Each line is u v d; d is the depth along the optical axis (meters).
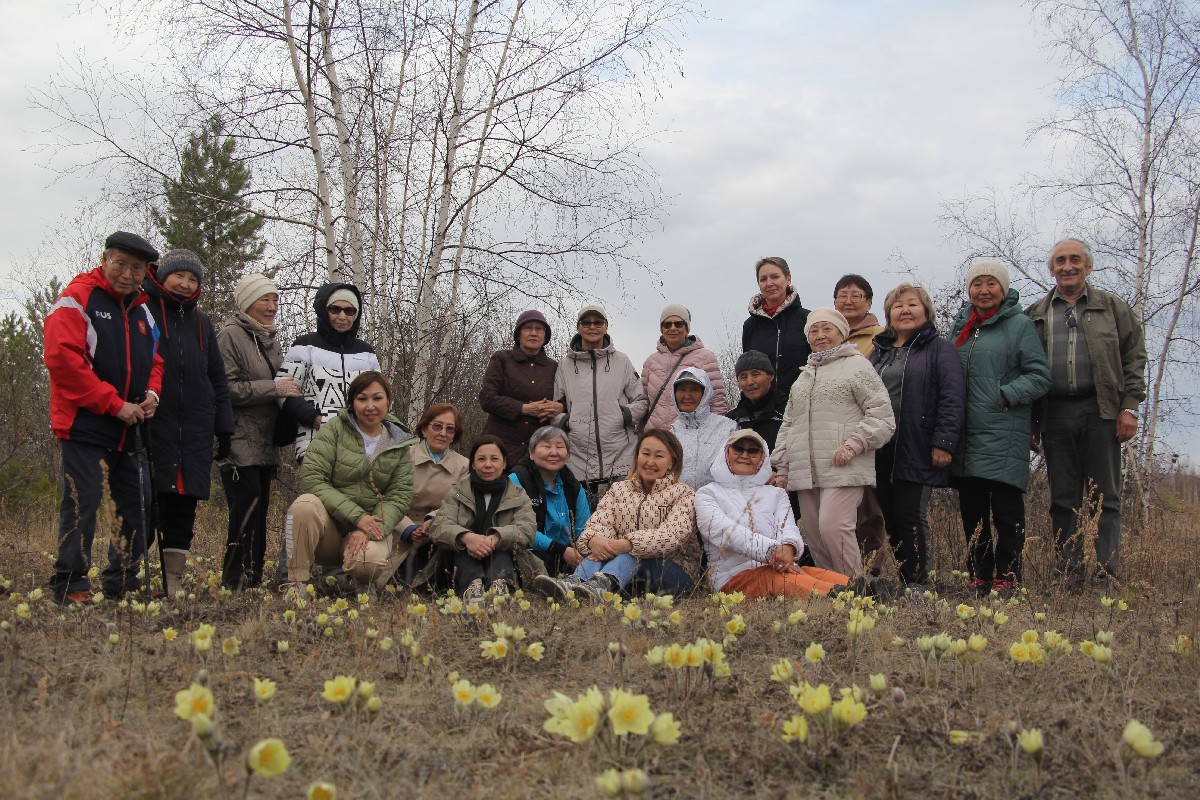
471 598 5.05
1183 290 10.98
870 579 5.41
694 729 2.79
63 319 4.80
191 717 2.21
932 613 4.79
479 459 5.68
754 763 2.55
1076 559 5.99
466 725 2.87
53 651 3.67
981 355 6.07
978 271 6.21
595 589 5.12
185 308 5.46
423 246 9.59
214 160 9.02
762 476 5.81
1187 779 2.53
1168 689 3.39
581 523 6.30
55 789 2.08
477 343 10.95
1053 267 6.31
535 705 3.08
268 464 6.05
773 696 3.18
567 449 6.20
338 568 5.77
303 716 2.90
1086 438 6.18
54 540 7.92
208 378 5.57
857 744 2.66
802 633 4.18
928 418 6.00
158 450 5.24
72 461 4.86
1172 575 6.49
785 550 5.36
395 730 2.78
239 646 3.58
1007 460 5.96
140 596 4.82
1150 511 9.94
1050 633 3.52
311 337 6.28
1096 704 3.13
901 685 3.38
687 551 6.59
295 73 9.03
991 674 3.56
